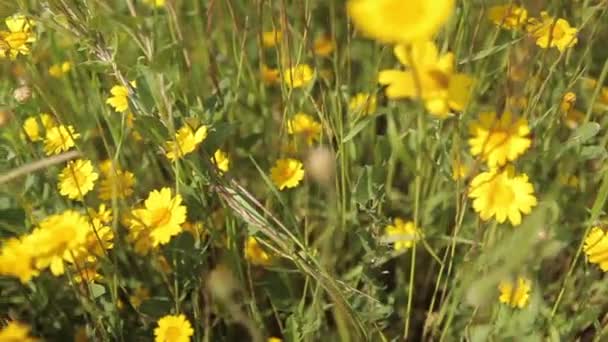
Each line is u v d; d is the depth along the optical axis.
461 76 0.93
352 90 1.27
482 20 1.15
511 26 1.11
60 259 1.02
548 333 1.06
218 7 1.24
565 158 1.11
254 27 1.28
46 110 1.18
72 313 1.12
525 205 0.99
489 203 1.00
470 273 1.01
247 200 1.12
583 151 1.10
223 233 1.14
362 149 1.21
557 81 1.17
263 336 1.09
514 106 1.04
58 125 1.14
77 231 1.03
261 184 1.19
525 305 1.04
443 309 1.08
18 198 1.08
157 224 1.06
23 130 1.12
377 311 1.09
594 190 1.12
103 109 1.13
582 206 1.11
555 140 1.11
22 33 1.15
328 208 1.12
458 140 1.02
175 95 1.14
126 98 1.11
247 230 1.11
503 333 1.04
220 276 1.01
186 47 1.19
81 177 1.10
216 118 1.14
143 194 1.18
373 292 1.11
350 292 1.09
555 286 1.11
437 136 1.09
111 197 1.11
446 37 1.12
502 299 1.04
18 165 1.12
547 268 1.12
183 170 1.12
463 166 1.06
